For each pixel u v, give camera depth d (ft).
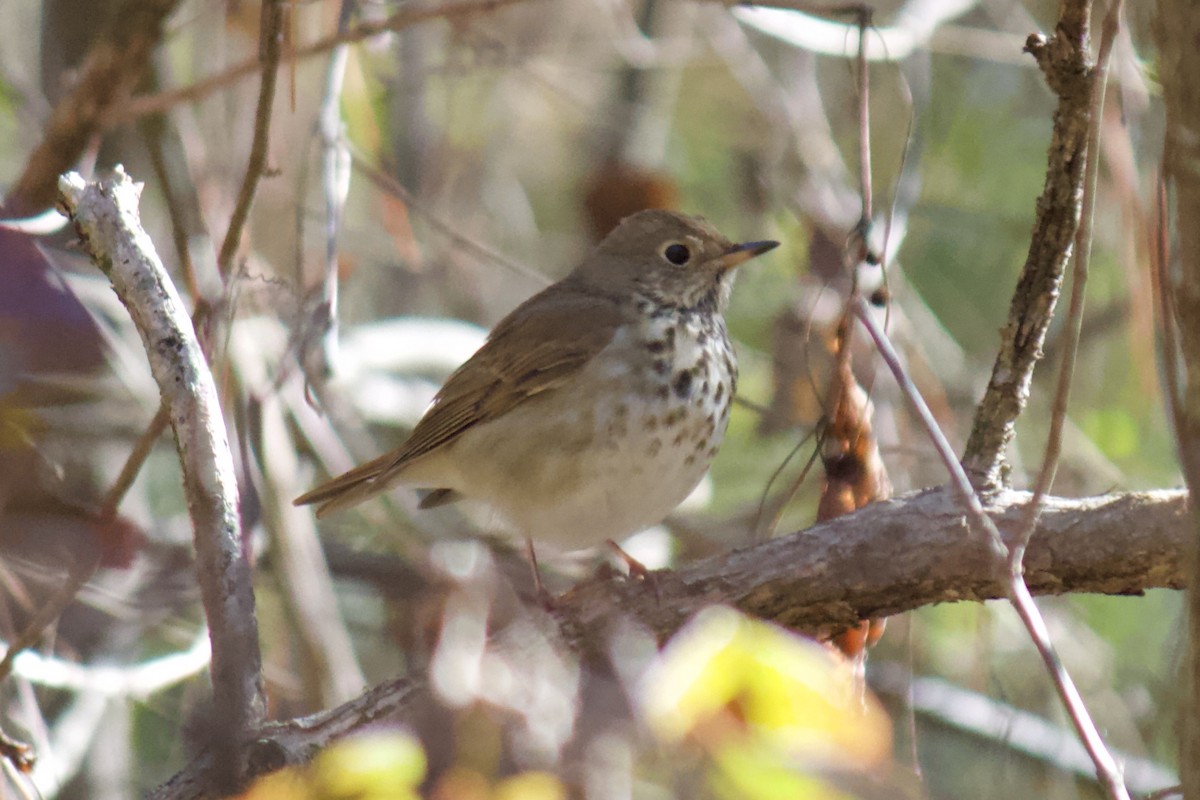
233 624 22.62
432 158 49.88
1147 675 40.11
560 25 51.70
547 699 17.66
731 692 16.57
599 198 48.85
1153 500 25.23
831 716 16.47
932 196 45.27
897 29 39.22
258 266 40.27
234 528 23.43
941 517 25.85
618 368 32.96
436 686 17.69
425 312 50.42
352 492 35.32
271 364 41.65
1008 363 26.11
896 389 39.09
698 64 47.70
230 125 41.73
